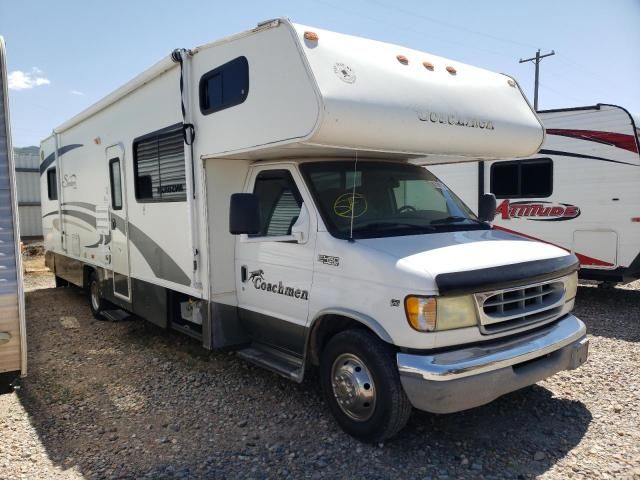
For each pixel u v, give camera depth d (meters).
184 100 4.82
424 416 4.17
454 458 3.56
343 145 3.69
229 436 3.96
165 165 5.39
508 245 4.02
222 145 4.46
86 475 3.48
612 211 7.93
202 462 3.60
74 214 8.34
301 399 4.57
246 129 4.15
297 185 4.30
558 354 3.90
